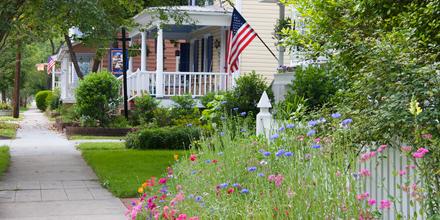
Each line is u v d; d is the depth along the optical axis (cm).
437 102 644
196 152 1173
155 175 1284
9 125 2872
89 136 2311
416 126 596
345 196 577
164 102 2395
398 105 655
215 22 2448
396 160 666
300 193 589
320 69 1330
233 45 1898
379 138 683
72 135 2356
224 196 695
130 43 3203
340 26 955
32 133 2547
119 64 2731
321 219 566
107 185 1196
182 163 995
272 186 675
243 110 1827
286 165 689
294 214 573
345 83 922
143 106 2317
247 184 748
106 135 2366
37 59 6119
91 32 1659
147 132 1841
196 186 788
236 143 879
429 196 573
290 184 608
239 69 2473
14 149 1869
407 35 772
